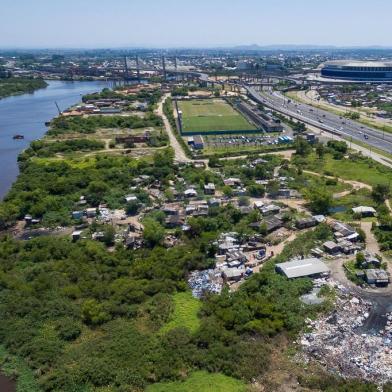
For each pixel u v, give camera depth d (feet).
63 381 222.07
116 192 472.85
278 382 216.74
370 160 574.15
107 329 263.29
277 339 248.11
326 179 509.76
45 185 487.20
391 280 303.89
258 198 461.78
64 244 360.69
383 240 355.77
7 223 419.33
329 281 303.89
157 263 325.83
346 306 277.03
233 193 468.34
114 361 234.99
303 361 231.09
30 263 338.95
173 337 249.14
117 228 396.57
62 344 252.21
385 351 236.02
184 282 307.99
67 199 461.37
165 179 510.17
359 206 424.87
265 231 375.04
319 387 211.82
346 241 355.77
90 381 223.51
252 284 291.58
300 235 370.53
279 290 287.69
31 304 284.61
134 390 217.36
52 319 273.33
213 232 374.84
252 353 235.20
